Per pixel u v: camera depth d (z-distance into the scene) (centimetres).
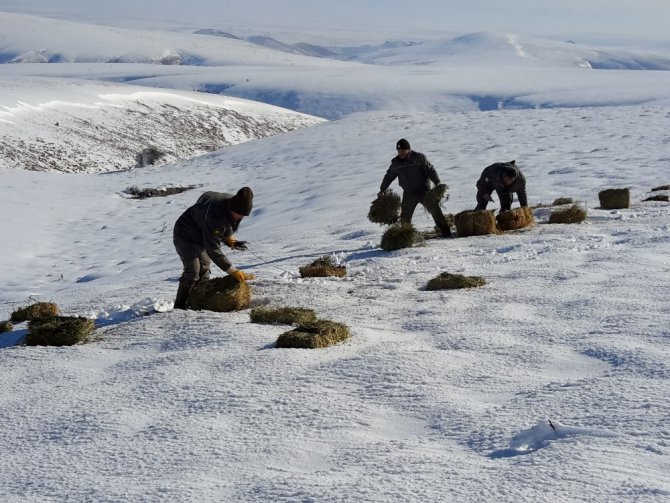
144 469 376
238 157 4038
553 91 17325
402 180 1216
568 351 523
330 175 2955
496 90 18350
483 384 468
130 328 716
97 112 6391
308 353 566
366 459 364
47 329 686
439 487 322
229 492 338
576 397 423
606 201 1445
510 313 657
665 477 315
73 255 2039
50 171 4650
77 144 5344
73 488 360
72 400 503
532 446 365
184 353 596
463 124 4003
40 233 2311
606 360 493
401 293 809
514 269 883
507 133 3425
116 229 2402
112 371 574
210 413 451
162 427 434
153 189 3152
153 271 1517
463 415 416
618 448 348
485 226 1203
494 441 375
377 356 536
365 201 2183
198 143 6581
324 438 400
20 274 1816
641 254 890
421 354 533
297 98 18450
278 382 498
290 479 345
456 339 579
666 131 2977
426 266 965
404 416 426
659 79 18838
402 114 4825
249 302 793
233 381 507
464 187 2122
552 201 1700
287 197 2584
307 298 802
